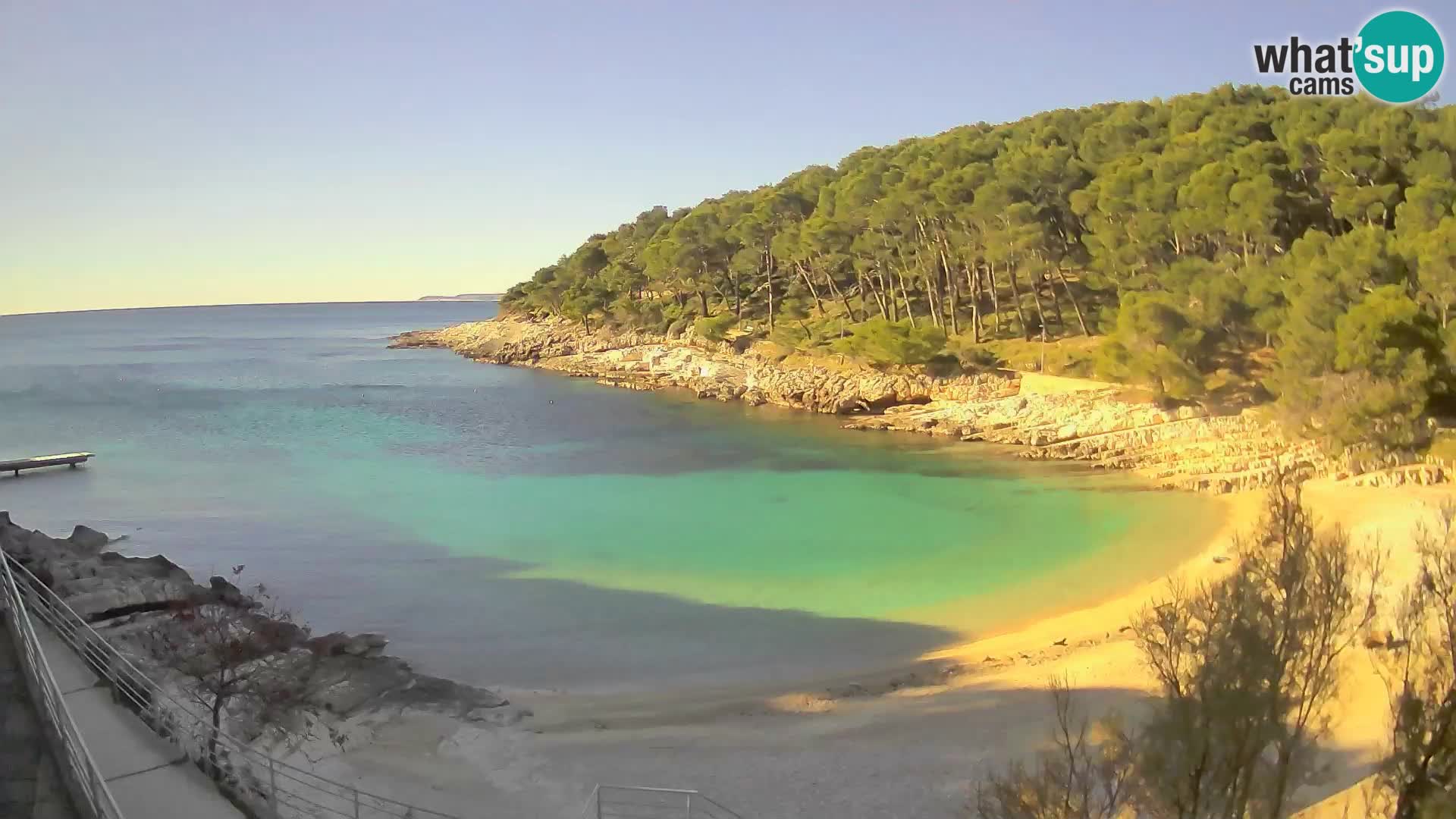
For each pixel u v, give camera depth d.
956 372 80.75
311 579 36.75
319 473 60.31
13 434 78.56
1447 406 47.72
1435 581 13.52
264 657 24.41
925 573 37.03
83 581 30.70
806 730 22.19
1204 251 69.00
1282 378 51.75
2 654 14.96
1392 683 13.05
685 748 21.22
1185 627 11.54
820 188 112.94
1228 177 63.53
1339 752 15.41
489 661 27.97
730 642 29.66
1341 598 11.10
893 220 90.69
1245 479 48.31
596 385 111.62
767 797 18.53
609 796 18.72
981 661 27.08
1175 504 47.03
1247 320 58.94
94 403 99.81
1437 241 46.62
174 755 15.49
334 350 187.62
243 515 48.53
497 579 36.50
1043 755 13.64
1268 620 10.65
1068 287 88.31
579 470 60.44
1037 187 82.06
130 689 17.41
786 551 40.56
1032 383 74.06
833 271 105.00
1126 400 65.00
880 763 19.94
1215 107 82.06
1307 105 70.88
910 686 25.33
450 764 20.28
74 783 12.20
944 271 96.06
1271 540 12.10
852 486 54.19
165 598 29.33
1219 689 10.14
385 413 89.69
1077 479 54.03
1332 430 46.78
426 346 188.25
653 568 38.06
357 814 16.42
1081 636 28.81
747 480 56.47
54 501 52.72
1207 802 10.09
